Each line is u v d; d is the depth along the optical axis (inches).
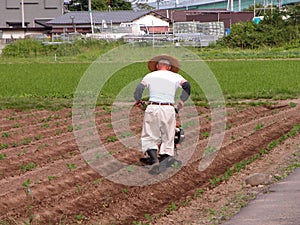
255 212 388.8
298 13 2689.5
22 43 2440.9
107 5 4859.7
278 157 573.0
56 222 390.0
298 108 913.5
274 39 2576.3
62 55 2415.1
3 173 510.3
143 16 3481.8
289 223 359.9
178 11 3973.9
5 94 1128.8
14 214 401.7
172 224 389.1
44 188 458.9
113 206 424.8
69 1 4864.7
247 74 1438.2
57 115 873.5
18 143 655.8
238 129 719.7
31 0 3698.3
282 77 1354.6
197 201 437.7
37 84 1302.9
